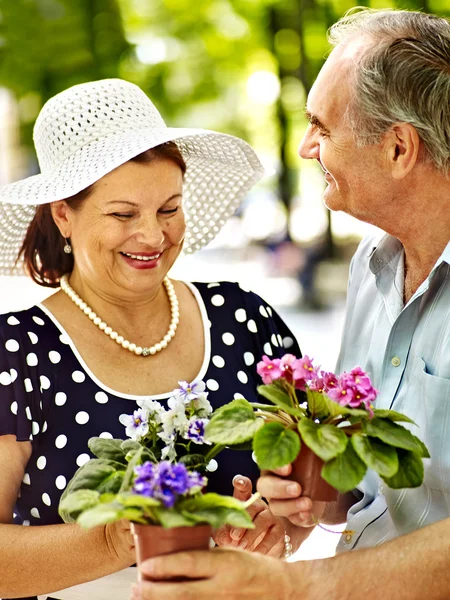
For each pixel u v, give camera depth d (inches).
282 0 472.4
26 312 88.7
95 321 89.0
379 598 66.4
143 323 90.8
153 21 454.6
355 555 67.4
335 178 85.0
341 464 62.2
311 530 88.4
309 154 87.7
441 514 80.0
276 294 558.6
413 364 83.3
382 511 87.0
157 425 72.1
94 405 86.5
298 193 713.0
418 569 67.2
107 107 86.3
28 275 97.7
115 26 354.0
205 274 657.0
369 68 80.0
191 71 467.8
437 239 83.5
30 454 85.0
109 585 86.0
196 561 59.1
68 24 342.0
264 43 486.9
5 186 87.2
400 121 79.5
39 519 85.0
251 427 65.0
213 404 91.0
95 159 81.7
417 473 63.7
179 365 91.7
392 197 82.9
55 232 91.7
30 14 339.6
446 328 80.9
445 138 79.3
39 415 85.2
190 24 458.3
